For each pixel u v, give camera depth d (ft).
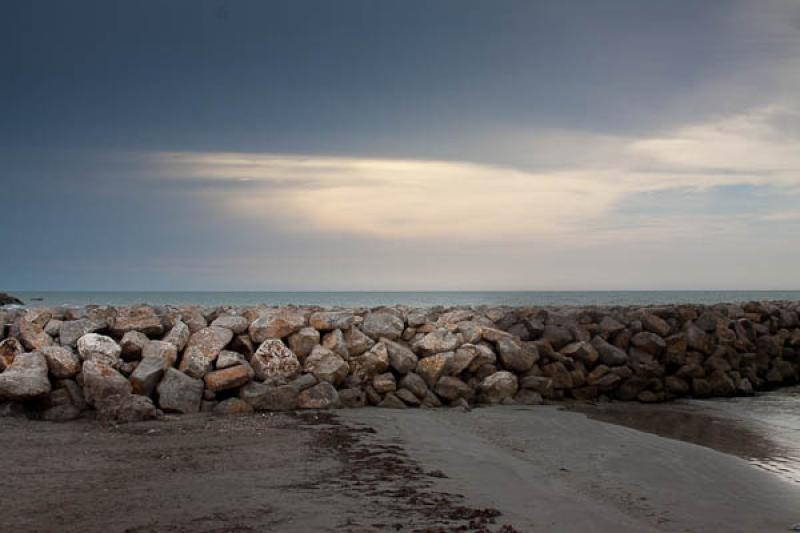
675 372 57.41
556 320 57.21
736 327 65.72
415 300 409.08
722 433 40.93
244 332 45.06
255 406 39.45
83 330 42.57
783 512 25.09
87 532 19.54
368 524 20.49
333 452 29.99
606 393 52.54
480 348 48.03
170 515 21.02
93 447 30.19
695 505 25.45
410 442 32.42
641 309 65.16
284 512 21.40
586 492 26.45
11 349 40.32
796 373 67.62
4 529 19.72
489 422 39.50
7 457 28.04
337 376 42.93
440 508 22.38
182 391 38.73
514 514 22.27
